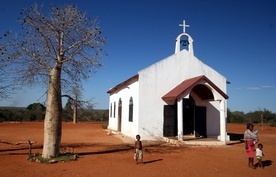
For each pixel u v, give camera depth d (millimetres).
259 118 49625
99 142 18422
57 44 11453
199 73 21156
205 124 20844
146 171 9797
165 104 19719
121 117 23938
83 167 10219
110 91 28734
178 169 10234
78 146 16281
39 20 11023
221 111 18438
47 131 11312
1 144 16516
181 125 17500
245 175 9539
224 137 18078
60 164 10633
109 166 10492
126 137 20641
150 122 19188
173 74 20219
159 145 16969
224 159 12508
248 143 10891
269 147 17219
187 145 17109
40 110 47594
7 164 10492
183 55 20797
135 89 19906
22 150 14117
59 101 11492
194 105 20953
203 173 9711
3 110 43938
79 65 11656
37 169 9750
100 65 11992
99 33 11664
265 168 10688
